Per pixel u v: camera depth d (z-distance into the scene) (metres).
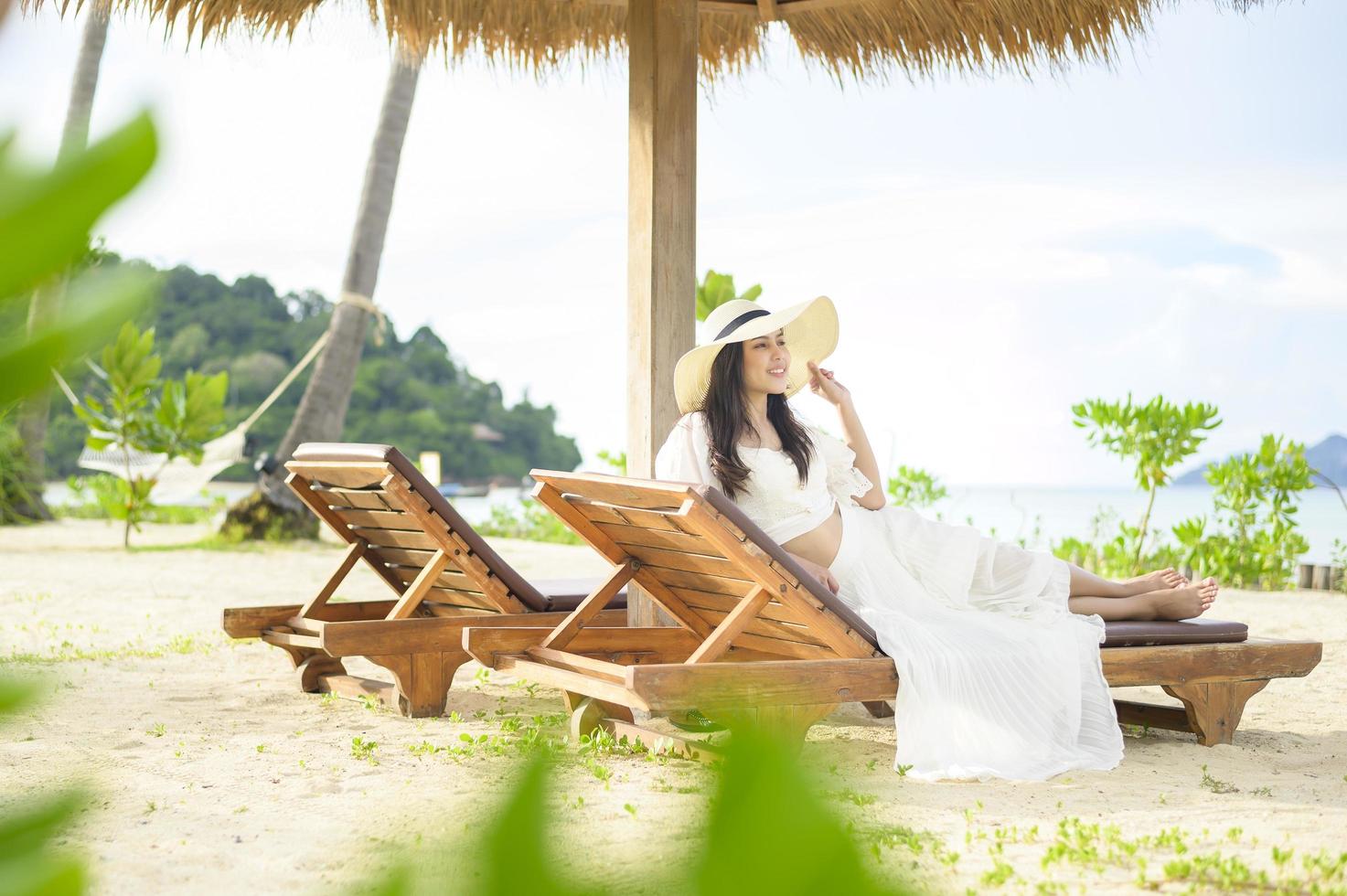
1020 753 3.37
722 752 0.22
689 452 3.89
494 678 4.97
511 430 59.88
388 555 4.71
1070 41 4.81
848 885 0.20
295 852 2.47
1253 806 2.97
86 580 8.78
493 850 0.21
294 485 4.67
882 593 3.79
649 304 4.25
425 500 4.15
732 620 3.37
